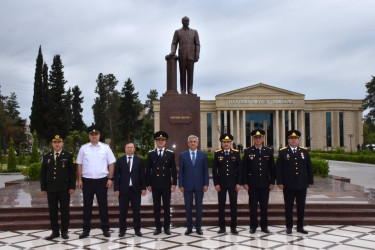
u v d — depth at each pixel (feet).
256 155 25.94
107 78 241.96
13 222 27.91
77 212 29.76
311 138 211.20
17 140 208.74
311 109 211.00
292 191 25.50
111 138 236.63
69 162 25.11
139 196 25.48
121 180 25.34
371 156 111.04
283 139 203.31
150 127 239.50
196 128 50.39
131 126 235.40
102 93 238.27
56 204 24.81
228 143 25.96
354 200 32.24
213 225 28.02
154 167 25.71
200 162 25.89
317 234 24.98
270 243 22.76
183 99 50.57
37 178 54.65
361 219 28.19
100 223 27.55
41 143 179.63
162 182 25.45
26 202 32.60
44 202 32.58
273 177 25.88
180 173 25.90
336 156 135.33
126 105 232.73
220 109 200.95
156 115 202.08
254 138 26.30
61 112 178.29
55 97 179.11
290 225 25.45
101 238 24.39
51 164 24.76
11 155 92.12
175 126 50.39
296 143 25.81
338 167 95.66
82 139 155.84
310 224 27.99
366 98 190.19
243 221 28.22
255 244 22.53
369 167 95.76
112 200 33.50
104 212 25.16
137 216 25.20
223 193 25.67
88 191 25.05
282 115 204.03
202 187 25.81
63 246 22.52
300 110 203.92
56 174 24.58
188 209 25.55
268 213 29.48
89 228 24.97
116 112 240.73
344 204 30.32
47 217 28.68
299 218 25.66
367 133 281.74
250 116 211.61
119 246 22.35
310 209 29.94
